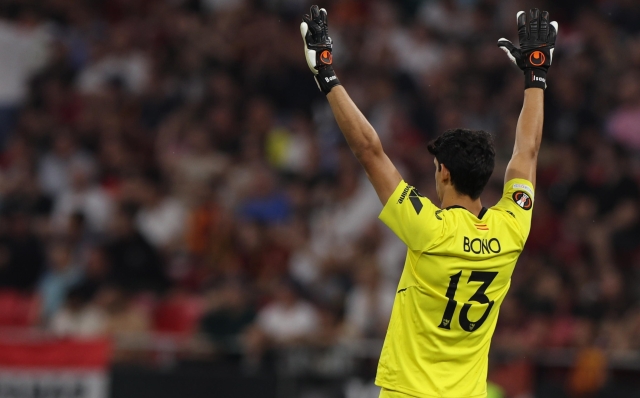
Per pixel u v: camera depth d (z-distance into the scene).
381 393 16.25
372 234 42.34
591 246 42.78
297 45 55.62
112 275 41.00
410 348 15.94
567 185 45.75
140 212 45.50
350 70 54.00
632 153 49.06
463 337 15.95
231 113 51.44
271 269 41.72
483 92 51.84
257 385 33.53
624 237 43.28
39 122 51.47
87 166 49.00
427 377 15.81
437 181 16.62
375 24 56.75
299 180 47.44
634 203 44.41
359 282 39.16
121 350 35.06
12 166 48.06
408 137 49.81
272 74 53.88
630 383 33.94
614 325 37.78
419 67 55.38
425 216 15.70
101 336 34.84
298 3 58.91
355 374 34.03
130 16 58.78
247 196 46.38
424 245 15.70
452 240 15.77
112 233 42.34
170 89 53.88
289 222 45.12
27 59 54.09
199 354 34.81
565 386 34.12
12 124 52.62
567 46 54.19
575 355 34.31
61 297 39.72
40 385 32.91
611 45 53.91
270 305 38.88
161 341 35.16
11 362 32.84
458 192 16.31
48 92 53.28
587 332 36.66
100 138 50.62
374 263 39.47
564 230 44.03
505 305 37.16
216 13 58.28
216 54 55.00
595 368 33.91
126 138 50.50
